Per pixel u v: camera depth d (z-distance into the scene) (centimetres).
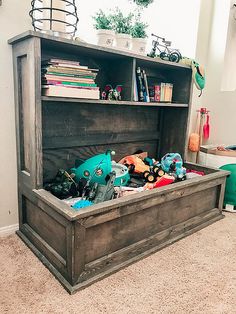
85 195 153
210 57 262
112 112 200
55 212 124
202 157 233
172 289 121
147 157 227
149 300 114
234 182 210
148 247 150
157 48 203
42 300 112
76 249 116
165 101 208
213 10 254
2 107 151
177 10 247
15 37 136
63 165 180
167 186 157
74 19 175
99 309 108
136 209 139
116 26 175
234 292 121
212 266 139
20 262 136
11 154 159
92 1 185
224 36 249
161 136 241
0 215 161
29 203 153
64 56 165
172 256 147
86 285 120
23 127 151
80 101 145
